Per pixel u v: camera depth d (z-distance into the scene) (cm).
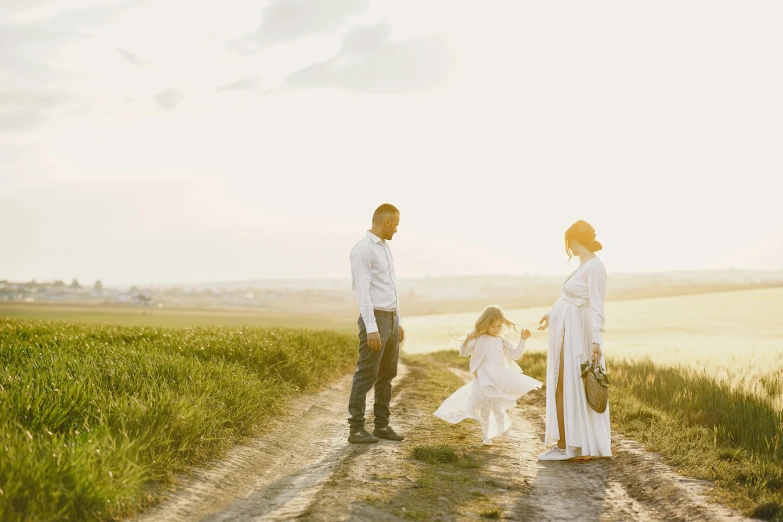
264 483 506
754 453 585
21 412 471
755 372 1109
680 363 1361
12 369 620
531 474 554
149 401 540
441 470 531
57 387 544
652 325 5156
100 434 459
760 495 452
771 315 5903
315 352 1251
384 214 636
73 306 14600
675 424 741
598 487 522
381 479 480
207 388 666
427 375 1396
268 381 859
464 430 737
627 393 1016
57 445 405
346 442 643
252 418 663
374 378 641
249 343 1063
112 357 764
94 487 382
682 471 536
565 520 430
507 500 464
